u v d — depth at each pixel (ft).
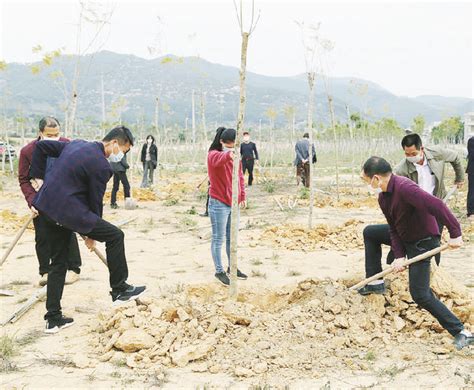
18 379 13.56
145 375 13.82
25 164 20.84
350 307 16.85
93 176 16.62
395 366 13.93
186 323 16.10
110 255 17.33
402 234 15.47
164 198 51.39
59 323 17.10
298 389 12.94
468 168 33.45
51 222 16.76
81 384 13.29
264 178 69.36
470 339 15.03
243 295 19.36
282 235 31.19
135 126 121.70
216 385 13.20
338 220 37.22
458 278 22.40
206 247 29.32
